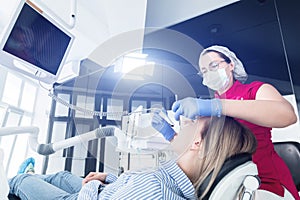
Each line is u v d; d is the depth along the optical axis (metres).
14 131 0.70
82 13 1.42
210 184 0.52
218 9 1.29
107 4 1.37
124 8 1.42
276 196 0.78
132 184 0.52
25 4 0.65
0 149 0.68
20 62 0.67
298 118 0.90
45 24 0.73
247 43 1.17
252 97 0.87
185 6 1.41
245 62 1.14
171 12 1.45
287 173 0.85
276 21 1.11
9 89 1.70
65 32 0.82
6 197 0.66
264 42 1.12
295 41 1.02
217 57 0.75
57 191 0.95
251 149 0.58
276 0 1.11
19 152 1.65
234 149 0.55
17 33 0.64
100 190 0.71
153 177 0.51
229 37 1.24
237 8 1.23
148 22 1.48
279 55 1.06
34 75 0.74
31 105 1.90
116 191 0.57
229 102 0.69
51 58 0.77
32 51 0.70
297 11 1.04
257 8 1.16
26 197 0.93
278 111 0.76
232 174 0.52
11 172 1.63
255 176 0.52
